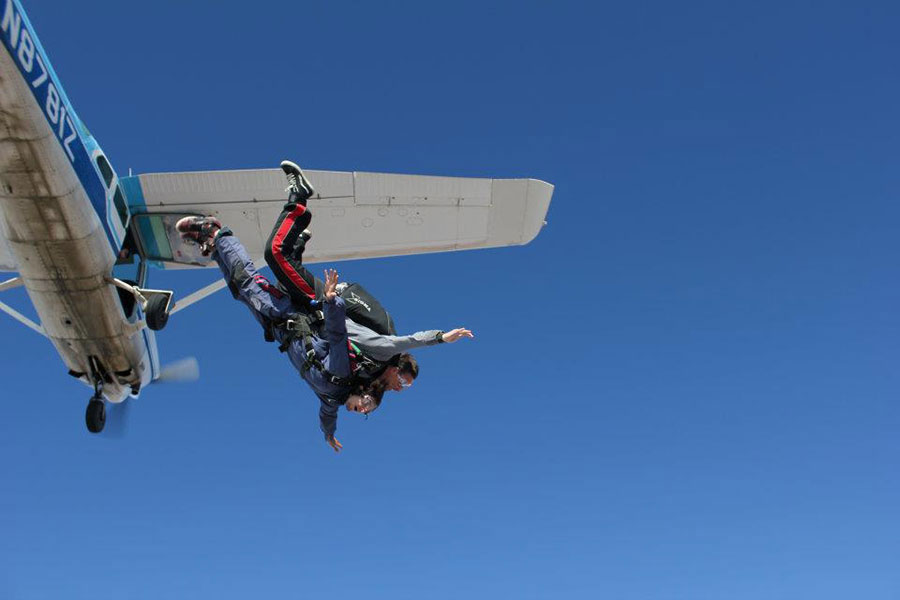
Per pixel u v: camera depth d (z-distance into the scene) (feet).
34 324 33.27
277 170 34.24
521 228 36.63
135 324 33.83
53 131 27.22
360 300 18.56
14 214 28.45
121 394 35.99
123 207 33.60
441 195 35.27
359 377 18.43
